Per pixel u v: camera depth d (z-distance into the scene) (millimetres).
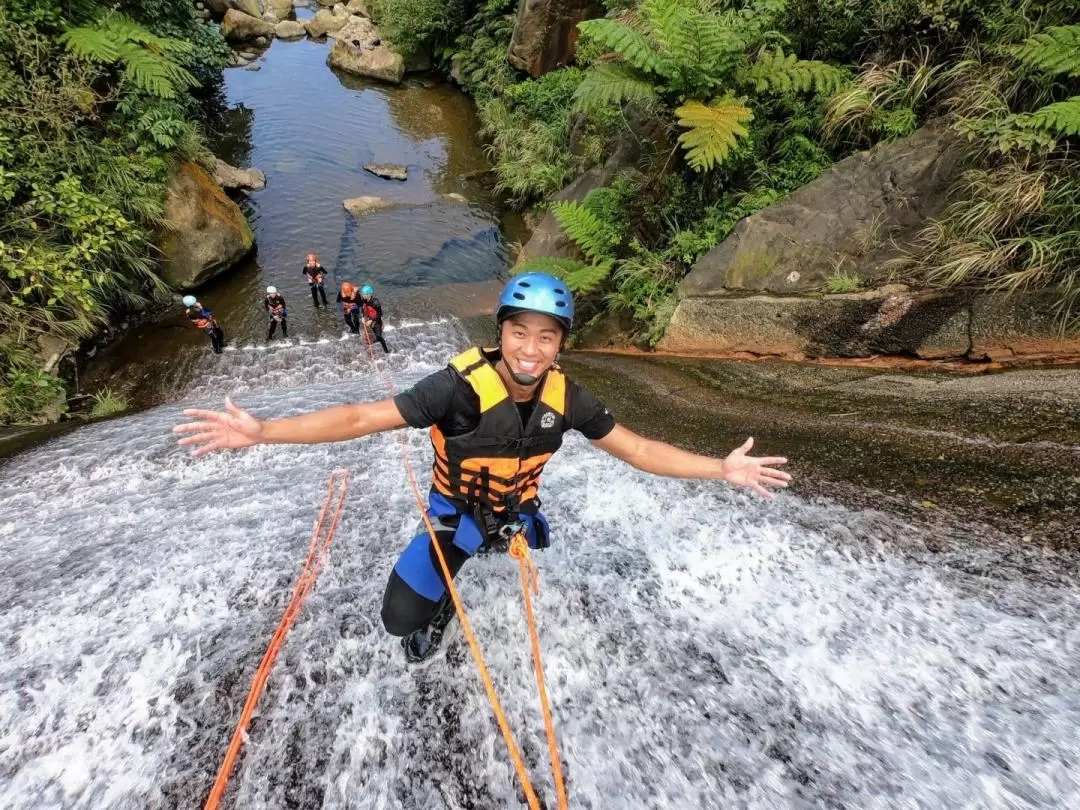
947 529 2912
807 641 2535
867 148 6367
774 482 1991
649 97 7492
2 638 2896
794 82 6457
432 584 2160
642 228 8008
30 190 7957
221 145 14359
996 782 1929
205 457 5180
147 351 8812
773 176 6805
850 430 4012
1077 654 2240
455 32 18062
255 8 21219
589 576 3000
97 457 5344
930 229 5277
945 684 2258
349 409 1799
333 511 3906
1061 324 4297
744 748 2158
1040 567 2596
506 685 2459
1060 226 4590
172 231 9594
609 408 5473
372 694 2438
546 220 10039
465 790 2107
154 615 2980
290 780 2131
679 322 6676
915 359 5031
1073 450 3129
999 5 5469
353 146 14930
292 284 10461
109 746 2287
